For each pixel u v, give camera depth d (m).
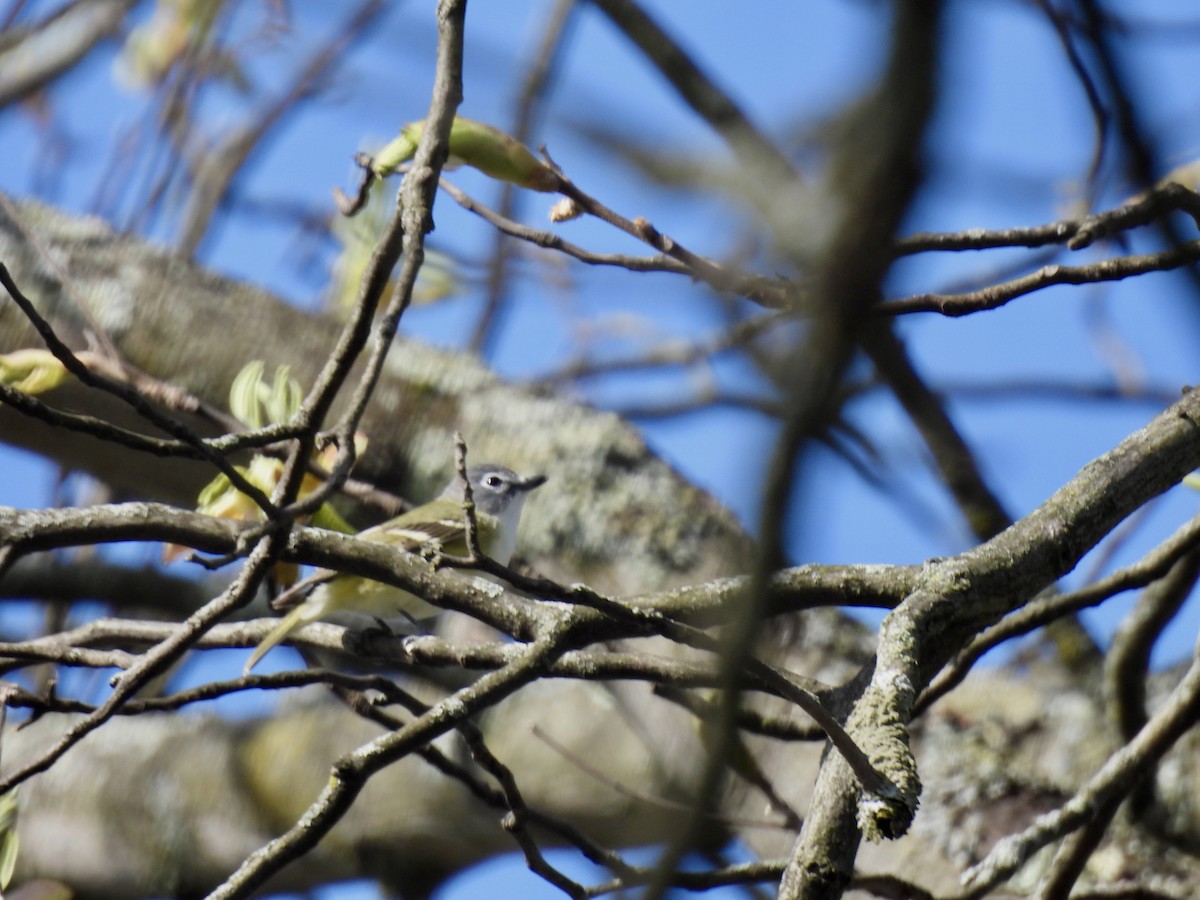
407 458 10.34
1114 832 8.58
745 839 8.58
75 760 11.93
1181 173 6.71
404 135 6.34
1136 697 8.39
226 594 6.12
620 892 6.82
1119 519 5.78
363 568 6.20
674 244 6.24
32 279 9.98
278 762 11.51
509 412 10.52
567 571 9.96
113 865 11.44
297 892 11.26
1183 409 6.12
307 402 5.86
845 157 1.88
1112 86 2.39
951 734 9.27
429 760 7.28
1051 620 7.02
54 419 5.34
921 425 8.66
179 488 9.80
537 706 10.37
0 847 7.18
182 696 6.67
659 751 8.87
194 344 10.03
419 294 10.91
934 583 5.43
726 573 9.80
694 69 6.85
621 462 10.46
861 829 4.59
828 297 1.98
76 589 11.05
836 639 9.48
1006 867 6.79
